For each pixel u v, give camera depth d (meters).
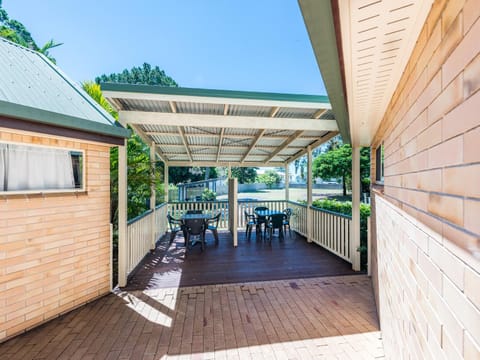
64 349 2.25
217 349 2.23
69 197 2.96
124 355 2.17
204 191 13.40
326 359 2.10
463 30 0.73
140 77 24.95
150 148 5.51
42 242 2.71
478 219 0.65
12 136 2.48
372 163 3.73
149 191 5.19
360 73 1.39
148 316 2.77
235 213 5.80
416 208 1.18
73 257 2.98
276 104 3.35
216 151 6.77
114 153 4.46
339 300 3.10
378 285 2.66
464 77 0.72
